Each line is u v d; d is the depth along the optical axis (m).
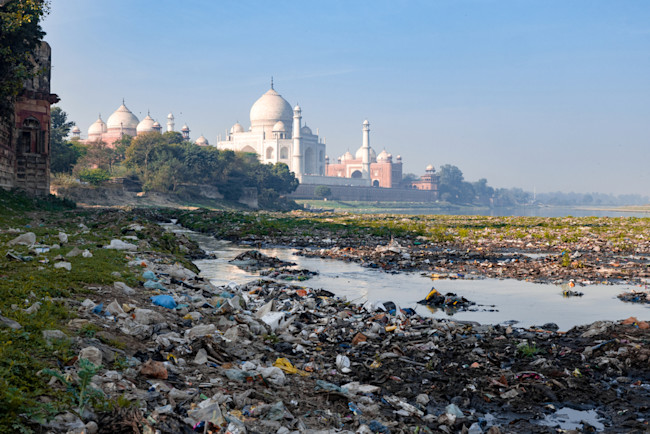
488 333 13.07
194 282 16.50
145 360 8.44
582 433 7.65
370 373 9.77
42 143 51.28
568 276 22.69
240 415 6.96
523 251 32.66
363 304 15.79
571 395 9.02
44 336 7.91
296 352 10.77
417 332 12.99
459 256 29.25
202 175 139.00
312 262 27.06
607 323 13.26
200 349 9.23
